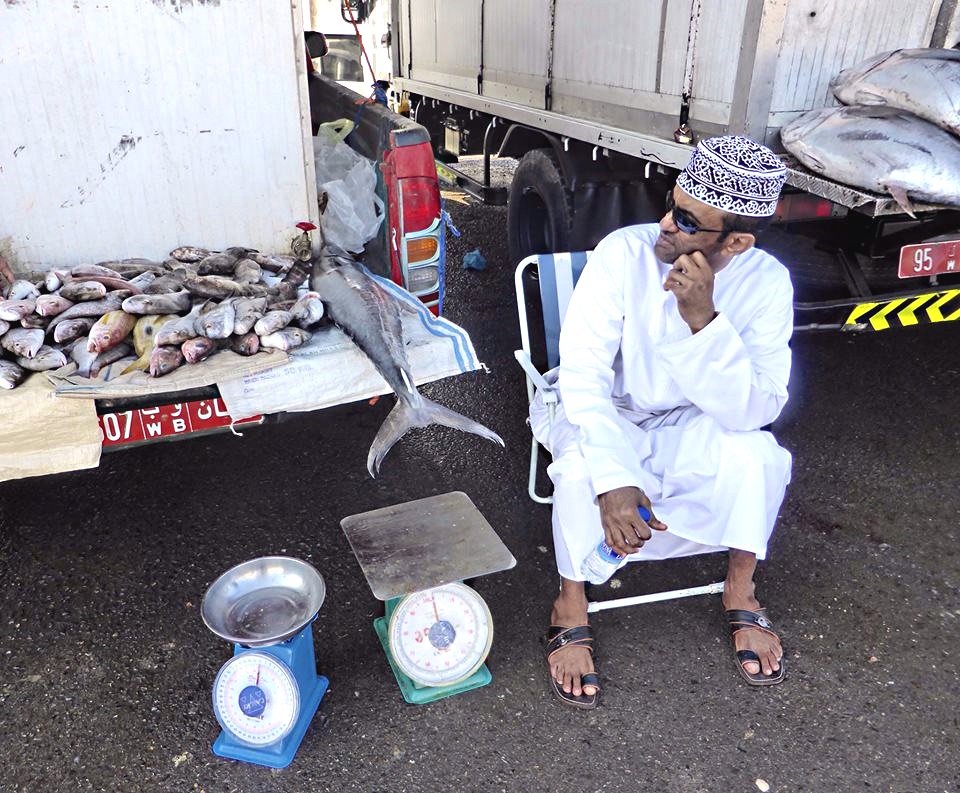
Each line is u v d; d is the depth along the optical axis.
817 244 3.19
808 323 2.92
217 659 2.30
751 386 2.02
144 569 2.64
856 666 2.30
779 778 1.97
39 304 2.37
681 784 1.96
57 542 2.75
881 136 2.53
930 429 3.48
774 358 2.16
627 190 3.94
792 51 2.84
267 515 2.92
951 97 2.46
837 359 4.07
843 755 2.04
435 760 2.01
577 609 2.28
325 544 2.78
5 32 2.40
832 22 2.84
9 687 2.19
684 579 2.65
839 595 2.57
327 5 6.49
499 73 5.02
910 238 3.05
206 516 2.91
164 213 2.82
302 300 2.52
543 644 2.37
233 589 2.02
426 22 6.09
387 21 6.72
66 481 3.09
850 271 3.11
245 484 3.10
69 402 2.16
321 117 4.13
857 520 2.92
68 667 2.26
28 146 2.56
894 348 4.18
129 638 2.37
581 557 2.15
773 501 2.17
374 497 3.03
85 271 2.56
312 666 2.11
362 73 6.53
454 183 5.70
